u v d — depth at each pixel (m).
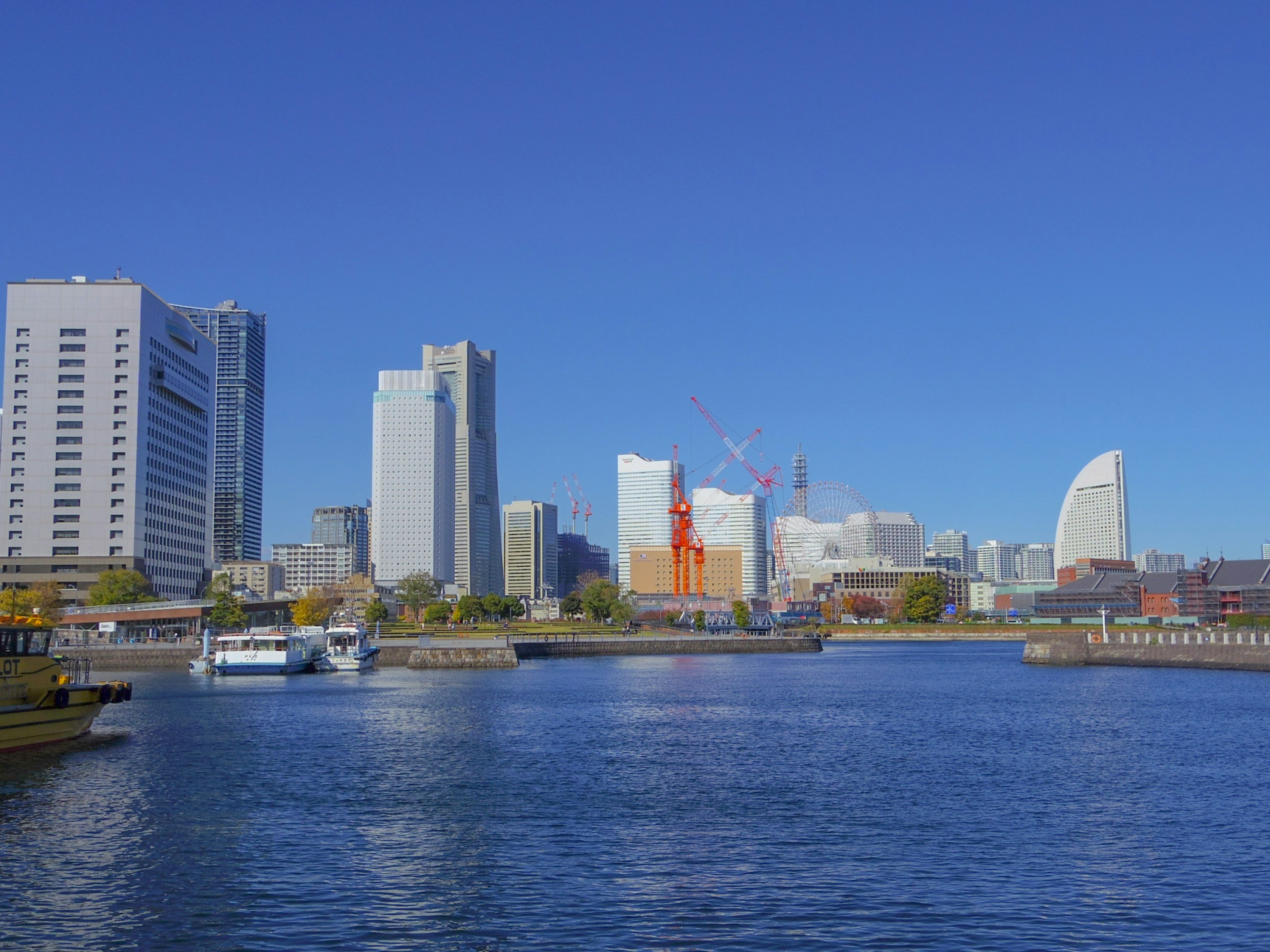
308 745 102.31
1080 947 43.38
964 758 94.94
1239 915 47.34
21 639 96.81
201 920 47.19
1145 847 60.09
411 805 72.62
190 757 94.75
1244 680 185.00
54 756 95.19
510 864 56.62
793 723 124.69
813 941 44.16
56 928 46.12
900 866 56.06
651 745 103.81
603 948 43.56
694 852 59.25
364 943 44.22
